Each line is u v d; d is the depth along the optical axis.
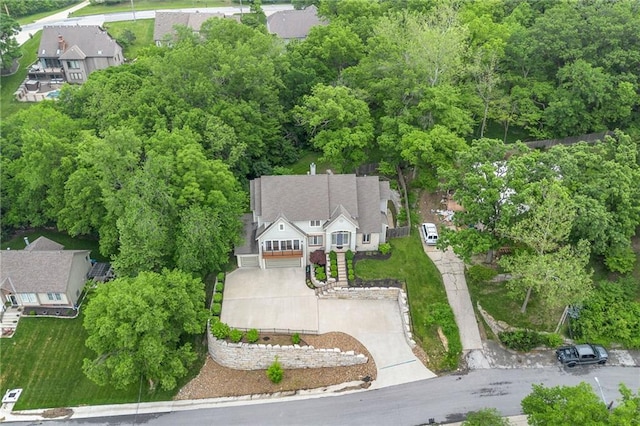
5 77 96.88
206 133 53.66
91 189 51.22
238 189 53.69
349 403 42.00
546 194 44.06
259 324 46.31
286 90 66.25
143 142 51.41
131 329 39.38
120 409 42.78
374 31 68.69
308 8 103.75
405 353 44.91
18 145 62.56
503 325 45.81
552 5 80.88
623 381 42.44
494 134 69.00
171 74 58.84
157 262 45.97
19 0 121.75
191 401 43.03
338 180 51.97
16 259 50.56
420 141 52.38
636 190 48.06
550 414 33.66
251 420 41.28
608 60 64.50
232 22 69.94
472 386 42.56
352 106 57.12
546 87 65.25
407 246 52.44
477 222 46.66
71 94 66.56
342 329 46.28
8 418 42.59
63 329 49.00
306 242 50.94
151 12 122.69
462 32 63.19
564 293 40.91
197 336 47.28
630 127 64.38
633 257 48.28
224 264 52.34
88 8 127.25
